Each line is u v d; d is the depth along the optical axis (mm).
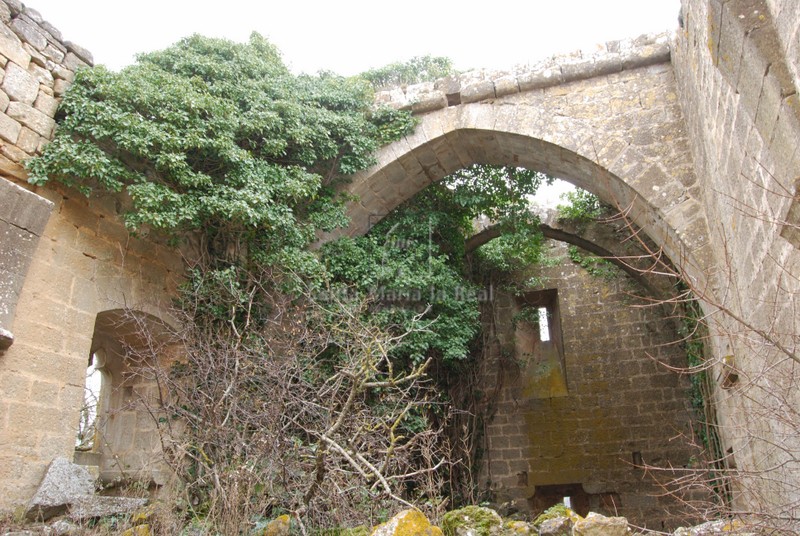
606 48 8789
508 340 14227
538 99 8883
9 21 6258
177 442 5824
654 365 13250
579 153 8344
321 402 6266
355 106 9375
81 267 6656
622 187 8219
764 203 4660
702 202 7367
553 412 13578
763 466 5723
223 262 7852
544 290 14516
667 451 12641
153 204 6570
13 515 5266
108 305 6891
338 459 5023
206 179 7039
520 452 13398
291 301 7586
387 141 9320
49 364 6098
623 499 12633
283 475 5070
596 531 3824
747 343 4438
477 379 13359
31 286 6066
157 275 7590
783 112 3566
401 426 8008
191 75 7996
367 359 5113
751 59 3740
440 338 9547
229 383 5859
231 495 4762
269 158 8375
